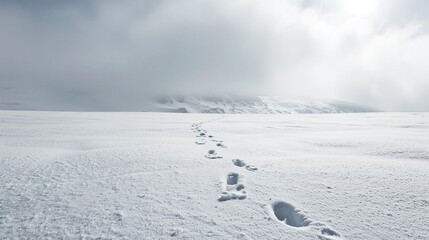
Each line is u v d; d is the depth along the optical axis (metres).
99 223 4.67
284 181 7.04
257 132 21.31
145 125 26.61
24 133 17.97
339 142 14.76
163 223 4.69
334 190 6.33
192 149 11.93
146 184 6.79
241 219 4.87
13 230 4.40
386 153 11.32
